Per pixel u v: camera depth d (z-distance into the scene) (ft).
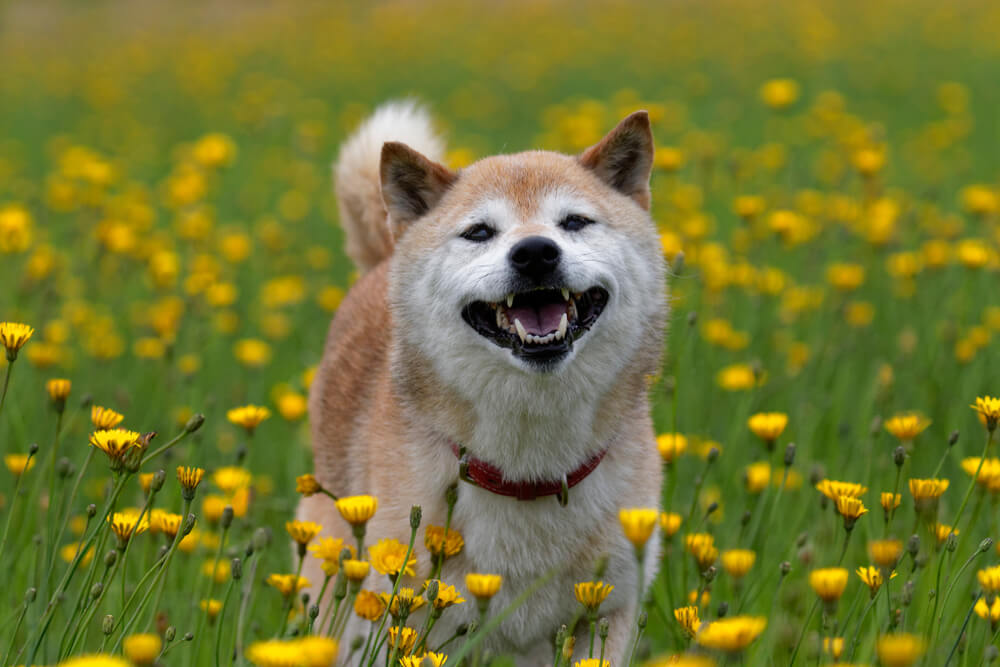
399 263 19.03
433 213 19.24
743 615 18.28
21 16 139.13
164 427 27.02
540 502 17.40
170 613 19.51
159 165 60.49
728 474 23.34
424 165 19.74
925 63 79.82
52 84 89.15
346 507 15.17
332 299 32.68
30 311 31.40
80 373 30.32
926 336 29.35
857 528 20.59
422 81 84.38
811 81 75.25
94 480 25.64
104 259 35.22
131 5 144.25
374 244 24.82
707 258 30.01
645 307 18.54
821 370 27.84
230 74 90.12
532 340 16.76
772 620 16.38
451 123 66.28
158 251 34.19
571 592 17.65
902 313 31.86
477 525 17.49
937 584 15.57
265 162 57.26
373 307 22.48
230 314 31.60
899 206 36.58
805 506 21.01
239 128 69.10
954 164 50.11
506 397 17.20
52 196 37.01
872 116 64.69
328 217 46.70
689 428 25.85
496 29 106.52
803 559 18.15
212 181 44.78
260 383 29.19
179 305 30.89
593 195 18.86
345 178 25.05
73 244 37.86
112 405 28.76
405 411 18.40
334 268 40.55
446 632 17.49
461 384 17.61
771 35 92.02
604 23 104.22
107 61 100.58
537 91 77.77
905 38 89.35
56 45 116.26
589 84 78.84
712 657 14.07
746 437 25.21
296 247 43.19
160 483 14.88
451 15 119.24
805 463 23.57
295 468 24.95
